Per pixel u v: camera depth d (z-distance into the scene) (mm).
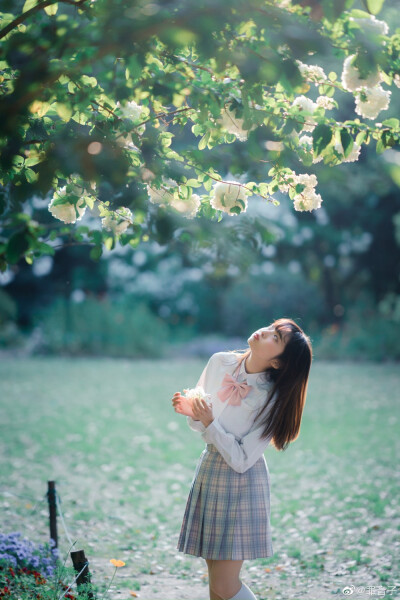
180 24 2264
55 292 32531
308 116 3025
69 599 3752
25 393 15906
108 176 2617
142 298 32969
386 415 12961
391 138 3084
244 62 2527
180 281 32906
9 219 2727
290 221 27125
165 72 3047
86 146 2615
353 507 6918
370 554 5500
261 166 3025
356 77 2809
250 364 3393
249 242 2588
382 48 2799
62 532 6203
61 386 17156
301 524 6492
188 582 5113
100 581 4961
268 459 9516
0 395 15523
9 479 8266
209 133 3326
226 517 3234
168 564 5508
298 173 3332
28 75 2418
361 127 3141
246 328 28609
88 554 5617
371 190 20609
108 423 12414
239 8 2447
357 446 10180
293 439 3400
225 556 3205
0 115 2396
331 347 24406
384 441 10461
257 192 3453
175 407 3299
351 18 2729
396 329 23781
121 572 5246
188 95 2914
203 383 3521
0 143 2883
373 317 25047
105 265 31984
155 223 2676
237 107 3004
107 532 6293
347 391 16469
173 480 8461
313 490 7762
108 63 2730
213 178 3299
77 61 2695
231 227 2576
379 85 3100
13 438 10836
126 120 3244
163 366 22156
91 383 17812
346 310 28938
